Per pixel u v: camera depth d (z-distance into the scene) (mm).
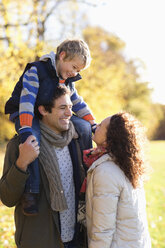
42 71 2357
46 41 6965
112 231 2094
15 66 6566
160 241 5410
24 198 2174
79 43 2496
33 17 7223
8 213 6457
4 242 4672
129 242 2117
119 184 2115
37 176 2195
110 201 2078
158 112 33031
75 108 2768
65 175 2369
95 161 2213
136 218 2150
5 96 6570
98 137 2309
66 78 2512
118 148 2160
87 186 2230
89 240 2205
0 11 7070
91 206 2201
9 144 2311
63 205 2234
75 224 2402
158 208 7570
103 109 9227
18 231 2297
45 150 2262
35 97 2291
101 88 9180
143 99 23531
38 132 2264
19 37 7027
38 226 2240
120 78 10430
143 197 2275
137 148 2182
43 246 2225
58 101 2271
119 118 2227
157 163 16141
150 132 33781
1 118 8453
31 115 2217
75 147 2457
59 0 8609
